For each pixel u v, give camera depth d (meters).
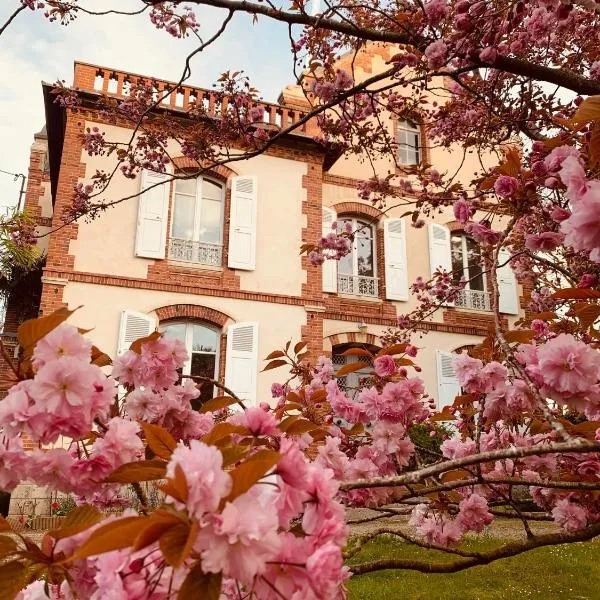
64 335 1.16
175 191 11.73
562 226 1.38
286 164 12.56
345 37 4.50
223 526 0.69
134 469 0.93
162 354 1.78
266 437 1.41
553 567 5.70
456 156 14.84
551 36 4.26
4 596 0.92
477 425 2.31
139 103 6.20
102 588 0.80
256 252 11.70
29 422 1.09
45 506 8.58
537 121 4.42
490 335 2.53
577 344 1.66
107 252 10.48
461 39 3.21
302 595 0.79
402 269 13.21
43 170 15.14
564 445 1.24
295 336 11.40
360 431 2.42
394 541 6.80
